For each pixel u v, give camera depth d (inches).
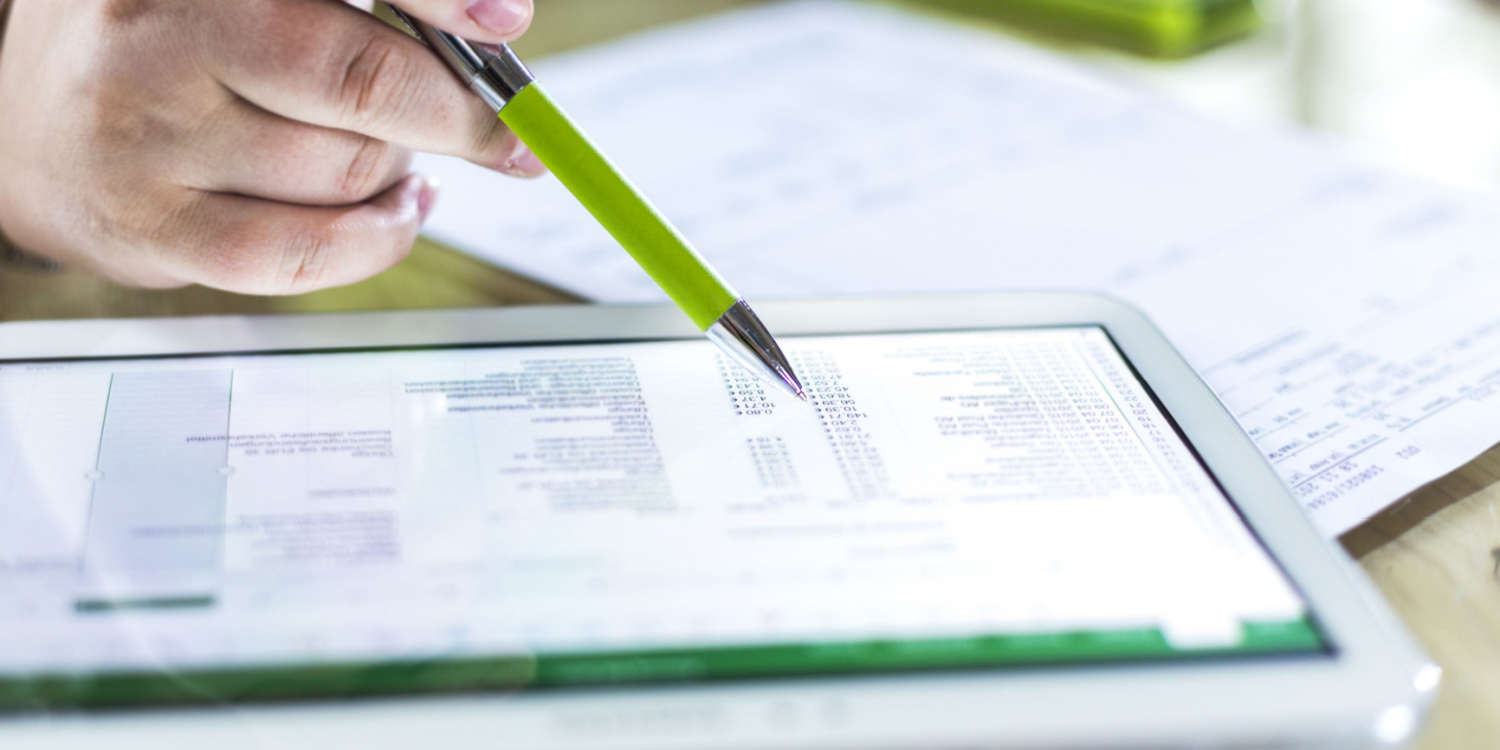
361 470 23.7
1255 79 36.7
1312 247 29.7
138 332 25.3
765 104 34.3
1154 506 23.5
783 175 31.7
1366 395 26.3
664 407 24.7
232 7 24.9
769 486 23.7
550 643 22.0
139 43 25.2
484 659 21.9
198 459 23.7
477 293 27.8
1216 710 21.7
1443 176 31.9
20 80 26.4
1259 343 27.3
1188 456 24.2
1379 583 23.7
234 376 24.8
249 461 23.7
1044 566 22.8
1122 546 23.1
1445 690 22.7
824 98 34.7
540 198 30.7
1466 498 24.6
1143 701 21.8
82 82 25.5
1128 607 22.5
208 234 25.5
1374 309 28.1
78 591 22.3
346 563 22.7
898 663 22.0
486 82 25.2
